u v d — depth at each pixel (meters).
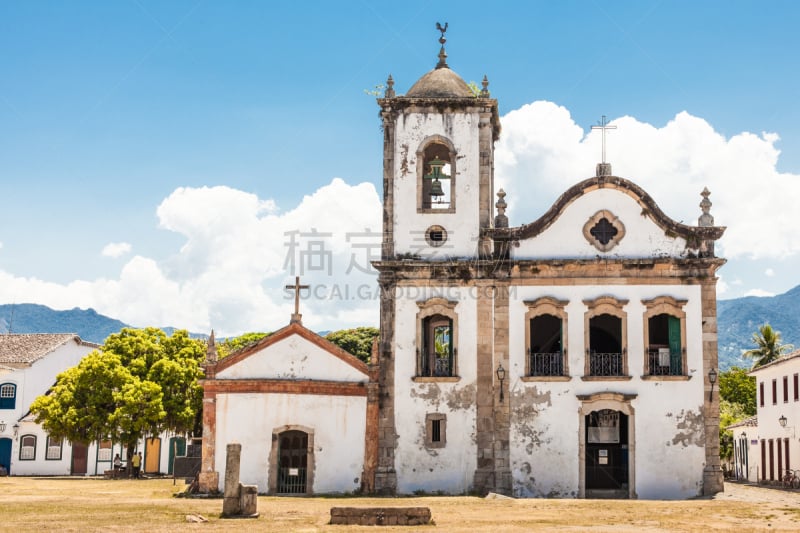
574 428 35.69
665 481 35.19
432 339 37.97
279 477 35.38
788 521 24.34
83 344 67.62
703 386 35.66
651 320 38.03
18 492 34.75
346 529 22.08
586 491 35.59
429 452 35.91
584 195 37.12
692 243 36.62
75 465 59.72
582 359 36.09
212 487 34.75
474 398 36.16
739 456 58.75
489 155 38.09
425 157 39.16
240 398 35.62
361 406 36.22
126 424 50.00
